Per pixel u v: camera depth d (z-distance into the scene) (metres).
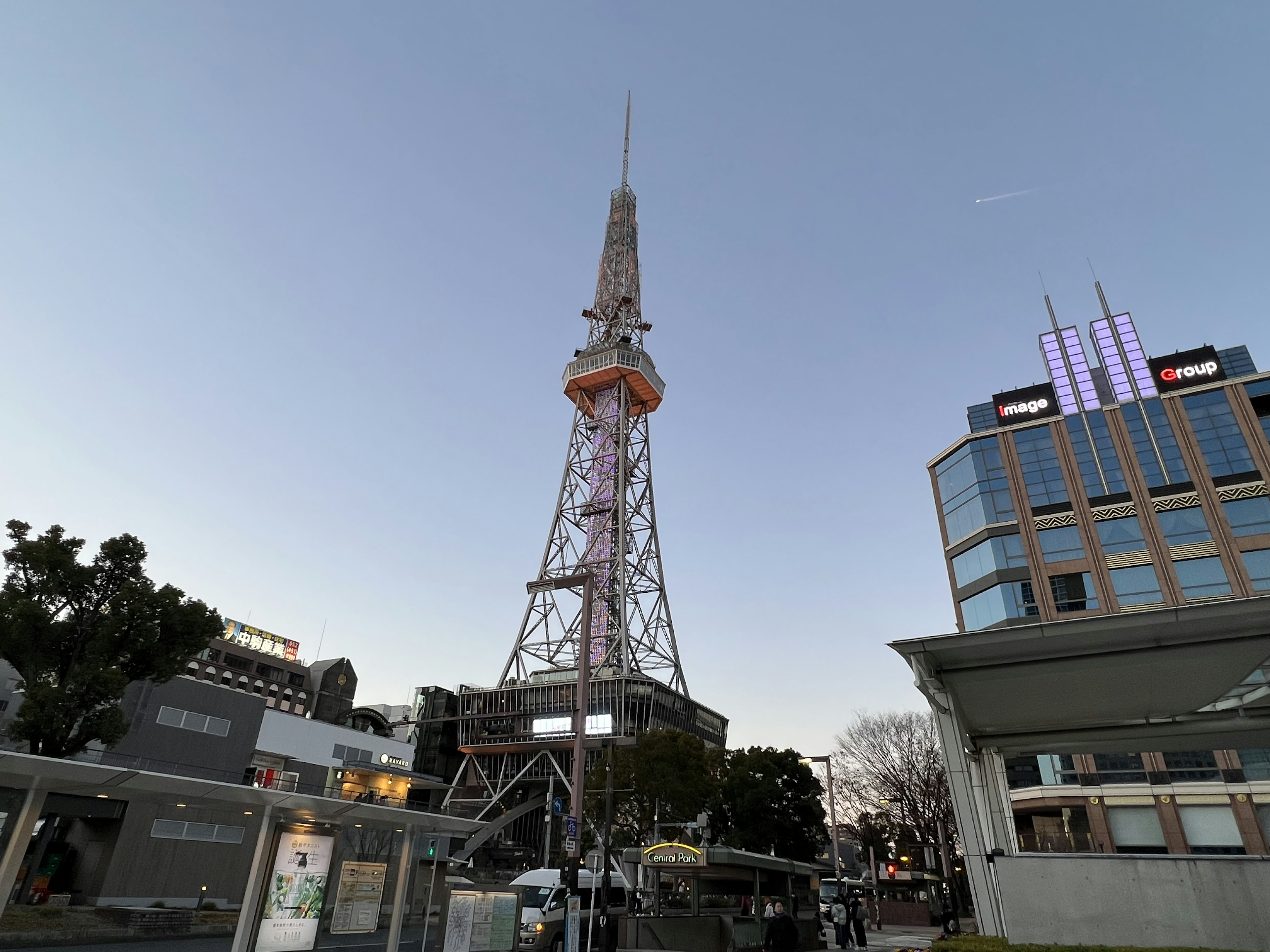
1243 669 15.55
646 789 60.72
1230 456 62.09
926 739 63.84
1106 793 55.44
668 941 26.33
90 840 36.22
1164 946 12.52
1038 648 15.02
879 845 73.75
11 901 30.61
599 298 164.75
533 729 117.19
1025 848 56.31
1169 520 61.97
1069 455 67.50
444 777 131.00
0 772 14.61
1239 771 52.59
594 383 151.00
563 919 26.27
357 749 74.88
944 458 75.00
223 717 48.69
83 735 27.91
